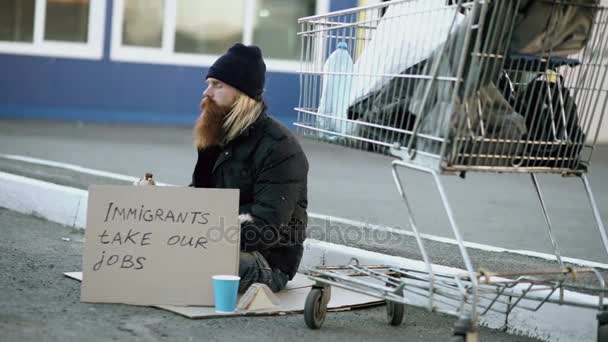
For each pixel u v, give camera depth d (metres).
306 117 9.29
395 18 8.17
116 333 7.79
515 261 10.92
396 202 16.58
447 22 7.59
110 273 8.83
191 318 8.36
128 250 8.84
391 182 19.67
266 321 8.49
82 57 30.44
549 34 7.48
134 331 7.88
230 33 30.62
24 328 7.73
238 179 9.12
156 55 30.56
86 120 30.48
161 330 7.96
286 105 30.38
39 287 9.34
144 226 8.86
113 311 8.52
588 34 7.68
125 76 30.52
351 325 8.62
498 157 7.54
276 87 30.27
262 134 9.03
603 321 7.66
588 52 7.87
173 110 30.77
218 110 9.09
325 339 8.05
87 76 30.45
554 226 14.68
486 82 7.34
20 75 30.33
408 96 7.83
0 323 7.82
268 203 8.93
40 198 14.16
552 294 8.38
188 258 8.81
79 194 13.41
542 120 7.82
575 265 10.82
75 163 19.30
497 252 11.52
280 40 30.47
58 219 13.78
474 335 7.21
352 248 10.71
